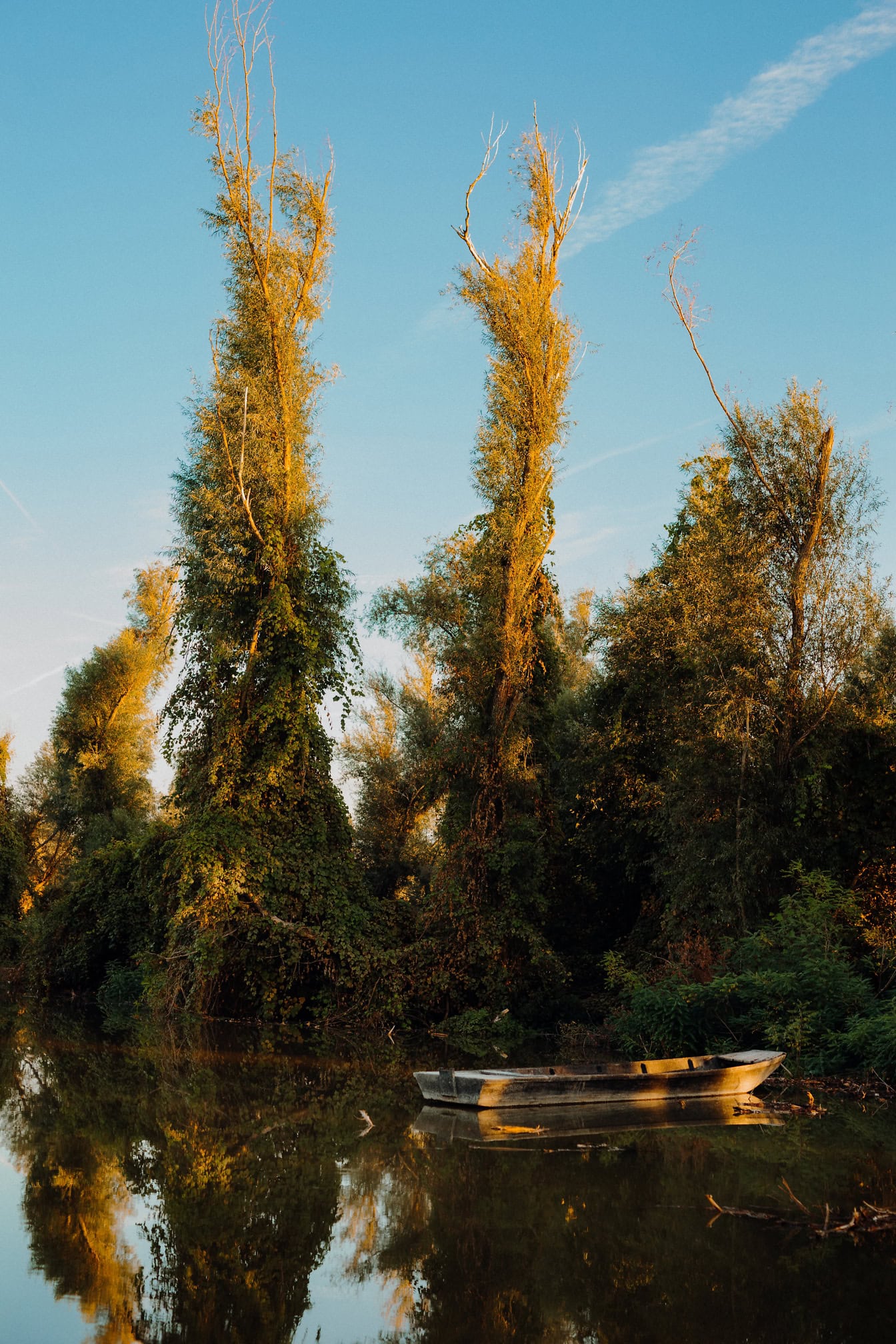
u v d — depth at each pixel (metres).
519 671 21.86
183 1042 18.19
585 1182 8.52
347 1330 5.64
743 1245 6.97
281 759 21.97
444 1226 7.40
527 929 20.86
